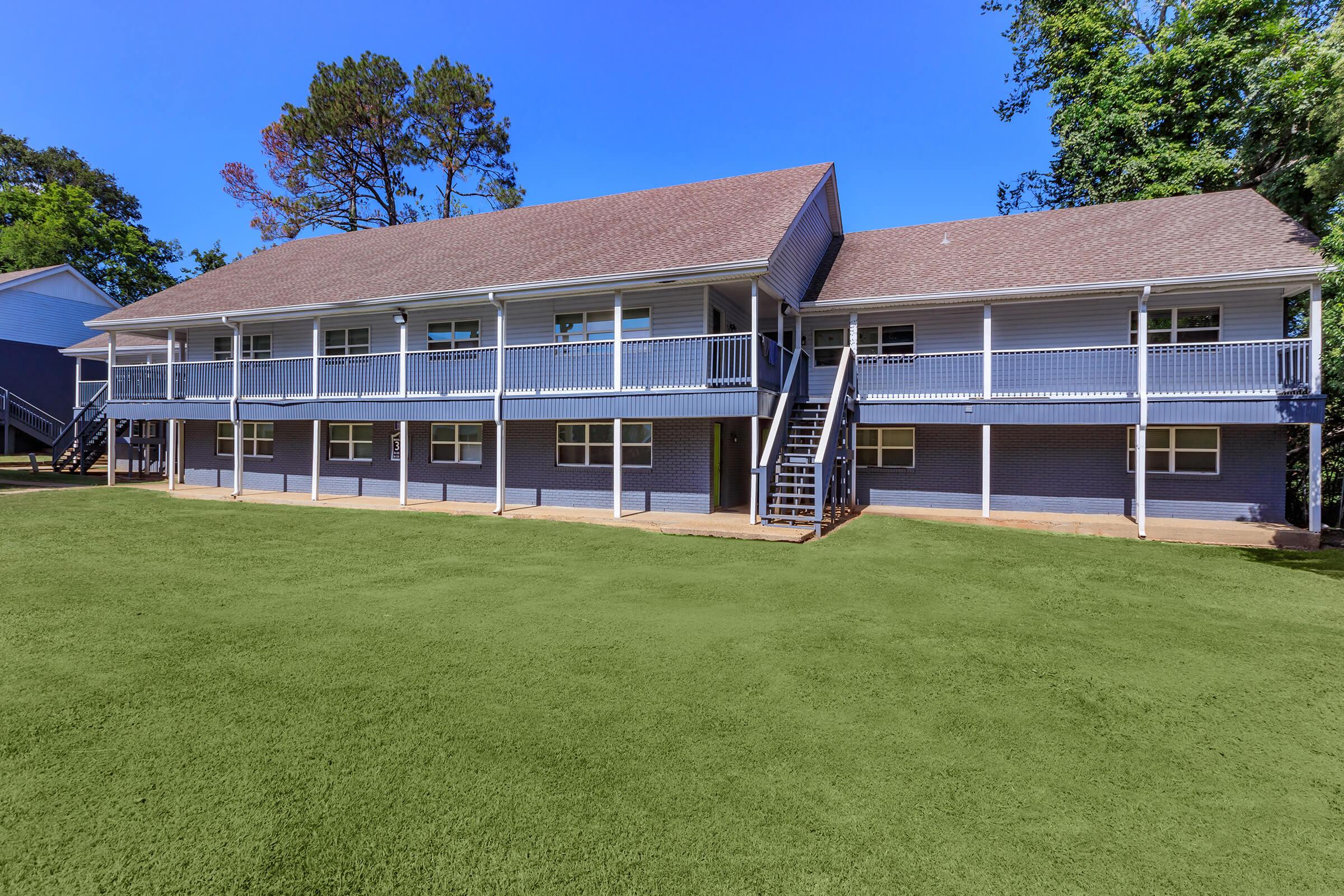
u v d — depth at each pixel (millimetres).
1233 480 13312
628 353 13992
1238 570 9328
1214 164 18719
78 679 4973
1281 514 12961
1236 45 19047
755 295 12438
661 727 4297
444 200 38281
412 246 19578
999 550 10312
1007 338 14820
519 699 4707
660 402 13008
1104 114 21250
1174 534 11906
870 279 15703
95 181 47688
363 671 5199
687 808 3396
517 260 15773
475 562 9461
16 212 41750
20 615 6566
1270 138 16344
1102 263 13617
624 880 2854
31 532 11133
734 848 3074
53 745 3951
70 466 23422
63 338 30953
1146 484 13883
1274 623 6867
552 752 3951
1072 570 9109
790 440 14242
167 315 17422
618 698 4734
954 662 5566
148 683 4910
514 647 5785
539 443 15742
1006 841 3162
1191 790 3643
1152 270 12781
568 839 3125
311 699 4656
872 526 12234
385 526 12406
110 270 44562
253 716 4375
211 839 3088
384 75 34094
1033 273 13961
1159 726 4426
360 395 15695
